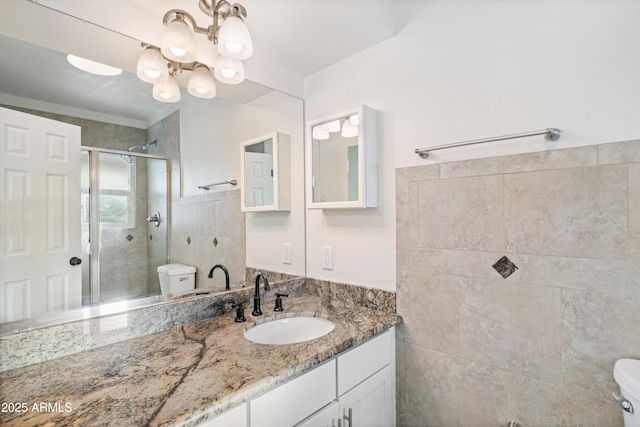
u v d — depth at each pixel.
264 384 0.91
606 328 1.03
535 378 1.17
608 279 1.02
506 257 1.23
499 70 1.26
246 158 1.74
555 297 1.12
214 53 1.51
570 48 1.10
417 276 1.47
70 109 1.18
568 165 1.10
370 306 1.63
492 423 1.27
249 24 1.44
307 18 1.41
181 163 1.48
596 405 1.05
